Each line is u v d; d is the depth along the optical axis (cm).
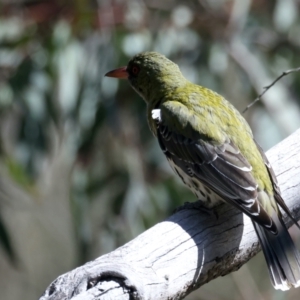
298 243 1201
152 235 768
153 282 715
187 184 954
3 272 1597
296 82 1296
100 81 1216
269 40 1332
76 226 1244
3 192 1345
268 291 1402
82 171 1252
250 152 903
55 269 1612
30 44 1248
